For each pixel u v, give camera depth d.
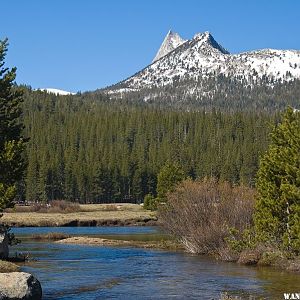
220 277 24.36
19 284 17.34
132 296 19.50
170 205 40.12
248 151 144.25
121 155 153.25
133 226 74.69
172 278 24.19
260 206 28.66
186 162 154.88
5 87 31.30
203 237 35.78
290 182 27.64
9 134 31.34
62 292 20.38
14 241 32.28
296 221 25.97
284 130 28.73
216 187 38.16
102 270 27.20
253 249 30.11
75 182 135.12
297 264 26.52
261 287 21.33
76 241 45.66
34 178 126.75
